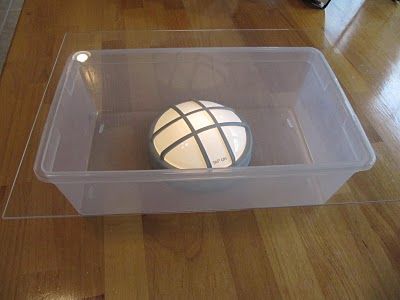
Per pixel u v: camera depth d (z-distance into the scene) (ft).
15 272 1.24
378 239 1.42
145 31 2.27
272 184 1.52
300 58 1.99
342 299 1.25
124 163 1.65
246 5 2.66
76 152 1.59
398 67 2.28
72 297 1.20
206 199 1.48
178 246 1.35
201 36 2.30
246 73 2.07
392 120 1.93
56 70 1.96
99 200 1.44
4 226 1.36
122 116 1.86
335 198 1.55
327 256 1.36
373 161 1.37
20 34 2.22
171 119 1.53
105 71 1.95
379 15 2.71
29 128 1.69
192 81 2.05
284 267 1.32
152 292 1.23
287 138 1.86
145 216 1.43
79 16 2.40
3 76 1.93
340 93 1.69
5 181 1.50
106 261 1.29
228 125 1.51
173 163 1.41
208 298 1.23
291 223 1.45
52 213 1.41
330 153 1.68
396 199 1.56
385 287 1.29
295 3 2.73
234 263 1.32
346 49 2.37
